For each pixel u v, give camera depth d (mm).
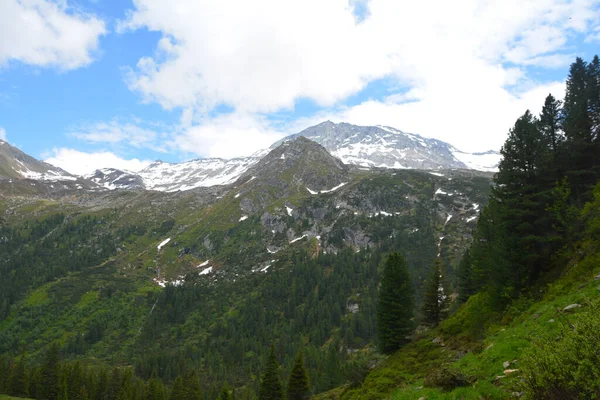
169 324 172625
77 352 152500
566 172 39531
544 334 12688
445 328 45812
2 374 99000
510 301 35594
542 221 35750
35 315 177000
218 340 151250
